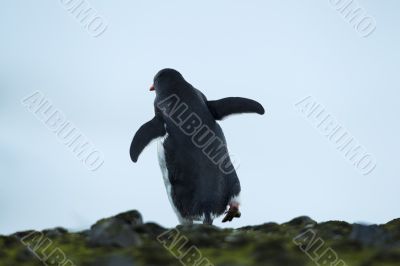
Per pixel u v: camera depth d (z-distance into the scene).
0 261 21.27
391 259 18.77
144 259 19.73
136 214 27.33
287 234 24.62
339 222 26.05
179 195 36.84
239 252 20.44
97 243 22.61
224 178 36.66
